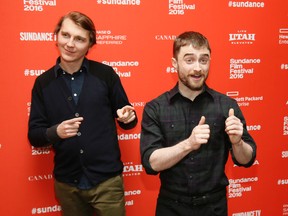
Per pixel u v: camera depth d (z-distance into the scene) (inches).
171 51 87.4
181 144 52.9
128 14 83.5
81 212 73.2
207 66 58.1
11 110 79.2
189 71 56.9
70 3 79.7
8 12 76.5
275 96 96.5
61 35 64.7
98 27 81.8
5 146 79.9
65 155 68.9
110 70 71.6
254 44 93.0
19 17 77.2
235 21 90.9
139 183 89.7
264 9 92.7
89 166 69.1
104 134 69.7
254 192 98.5
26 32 78.0
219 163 59.4
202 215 59.5
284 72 96.4
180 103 60.2
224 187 61.5
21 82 79.0
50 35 79.4
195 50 56.7
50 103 67.7
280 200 100.7
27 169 82.1
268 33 93.7
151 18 85.0
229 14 90.3
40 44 79.2
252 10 91.9
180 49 58.1
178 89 60.6
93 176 69.2
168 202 60.6
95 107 68.3
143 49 85.5
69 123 60.5
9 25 76.9
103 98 69.2
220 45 90.5
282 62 95.9
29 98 79.9
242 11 91.2
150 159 56.0
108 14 82.2
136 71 85.7
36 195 83.4
